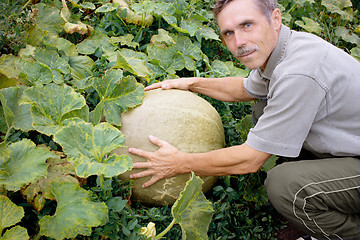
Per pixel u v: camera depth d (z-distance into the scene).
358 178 1.92
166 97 2.29
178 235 2.11
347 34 4.14
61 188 1.75
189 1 3.74
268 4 1.89
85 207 1.72
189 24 3.43
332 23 4.47
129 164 1.79
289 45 1.97
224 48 3.60
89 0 3.30
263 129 1.90
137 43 3.05
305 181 1.91
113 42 2.99
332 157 2.06
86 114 2.10
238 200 2.50
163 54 3.05
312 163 1.97
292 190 1.93
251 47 1.94
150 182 2.08
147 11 3.08
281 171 1.99
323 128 1.96
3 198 1.62
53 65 2.54
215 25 3.69
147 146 2.09
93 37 2.98
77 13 3.21
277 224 2.46
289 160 2.47
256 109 2.61
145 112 2.17
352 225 2.00
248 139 1.96
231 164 1.97
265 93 2.48
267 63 2.05
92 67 2.73
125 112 2.21
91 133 1.85
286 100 1.81
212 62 3.37
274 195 2.01
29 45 2.53
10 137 2.02
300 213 1.97
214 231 2.26
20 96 2.06
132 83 2.24
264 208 2.51
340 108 1.90
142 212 2.11
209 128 2.24
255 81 2.43
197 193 1.92
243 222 2.40
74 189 1.77
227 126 2.74
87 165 1.76
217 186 2.38
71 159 1.74
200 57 3.24
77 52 2.84
